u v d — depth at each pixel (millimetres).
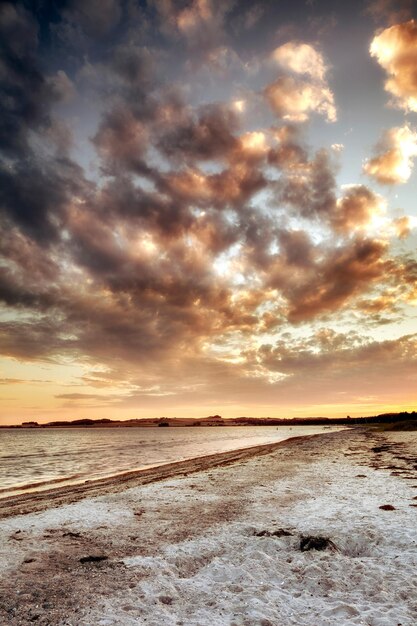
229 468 24906
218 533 10000
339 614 5660
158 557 8234
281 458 30906
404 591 6348
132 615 5680
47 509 13938
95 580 7004
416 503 12477
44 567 7715
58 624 5418
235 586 6707
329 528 9922
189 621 5500
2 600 6199
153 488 17766
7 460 40875
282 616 5645
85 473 27328
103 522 11516
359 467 22891
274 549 8586
